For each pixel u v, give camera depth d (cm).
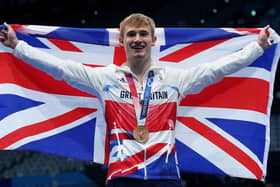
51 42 658
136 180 521
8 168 1739
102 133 650
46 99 648
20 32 644
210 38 663
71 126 649
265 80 665
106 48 662
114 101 546
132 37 547
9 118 634
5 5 2094
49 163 1731
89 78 554
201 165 657
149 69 555
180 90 557
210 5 1975
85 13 2058
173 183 528
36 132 639
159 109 543
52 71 555
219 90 664
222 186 1526
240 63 567
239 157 657
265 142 661
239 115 661
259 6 1952
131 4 2064
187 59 668
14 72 643
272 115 1805
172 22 1986
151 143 531
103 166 1609
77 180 1617
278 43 654
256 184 1478
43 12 2086
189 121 660
